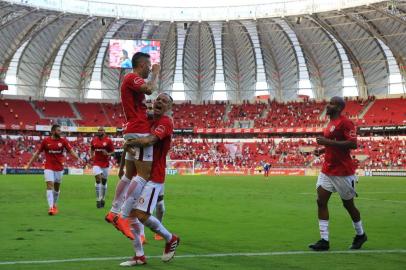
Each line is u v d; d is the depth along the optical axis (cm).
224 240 1206
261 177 6444
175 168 8281
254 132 8981
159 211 1196
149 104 1067
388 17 6538
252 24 7425
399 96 8594
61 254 987
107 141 2083
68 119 8844
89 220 1612
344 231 1377
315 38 7625
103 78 8812
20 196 2761
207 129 9056
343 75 8525
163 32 7794
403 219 1698
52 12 6756
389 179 5925
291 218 1720
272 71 8662
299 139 8912
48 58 7938
